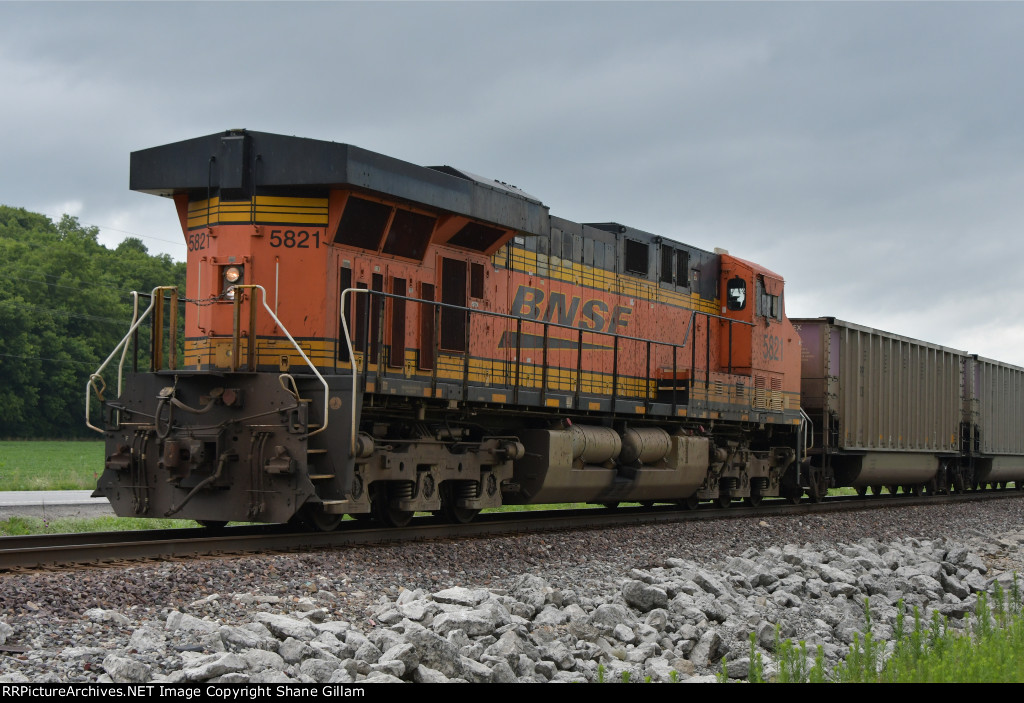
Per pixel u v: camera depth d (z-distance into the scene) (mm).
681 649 9258
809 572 12961
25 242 87188
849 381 23641
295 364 11805
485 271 14453
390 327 12773
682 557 13297
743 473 19734
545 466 14500
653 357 18062
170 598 8133
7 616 7105
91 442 77750
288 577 9250
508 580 10680
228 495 11148
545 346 14734
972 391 30719
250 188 11859
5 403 73438
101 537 11867
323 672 6742
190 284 12367
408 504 12586
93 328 81125
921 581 13664
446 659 7344
